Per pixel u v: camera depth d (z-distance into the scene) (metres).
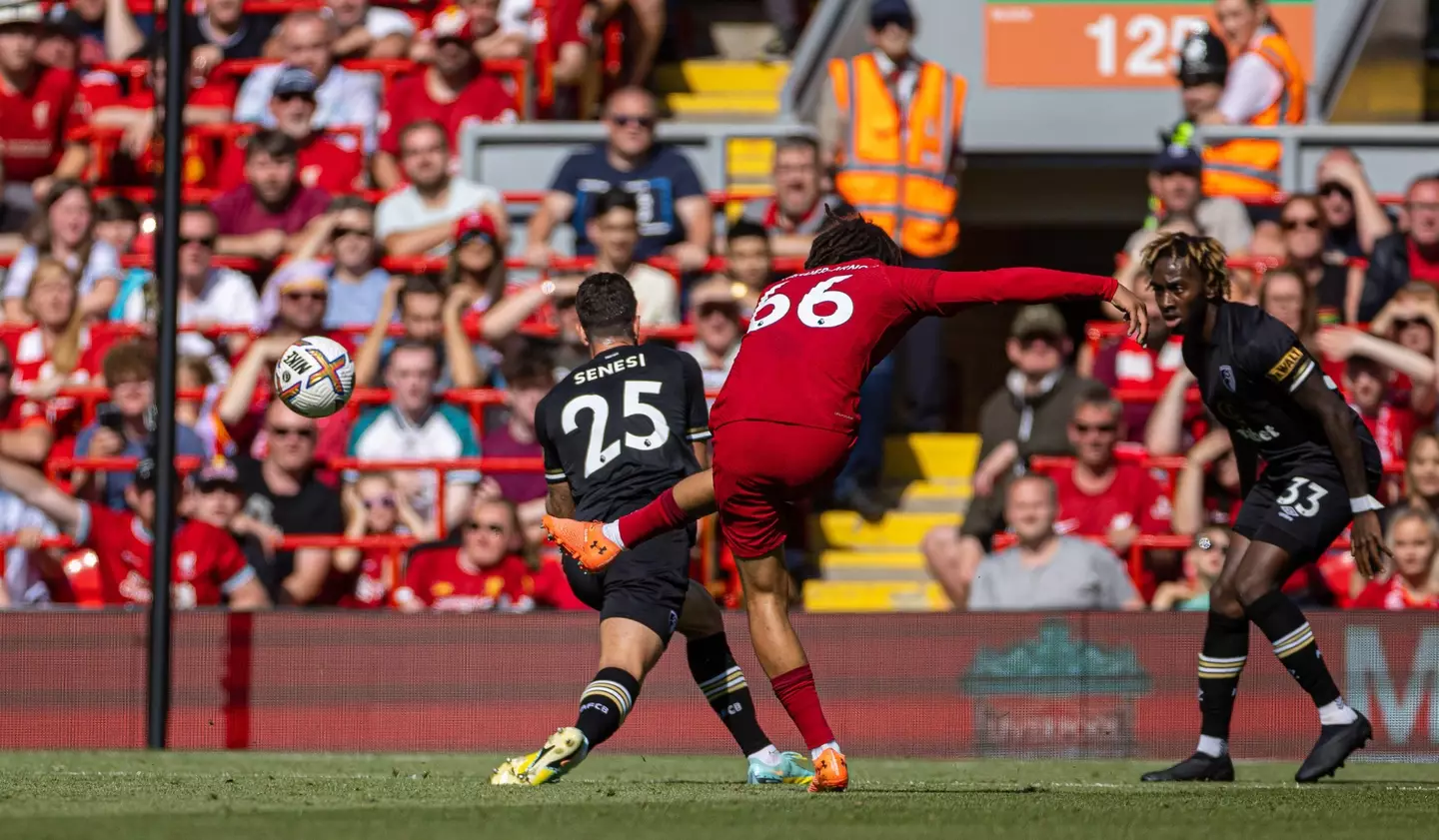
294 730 28.31
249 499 31.72
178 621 28.62
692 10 48.50
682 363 20.00
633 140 37.84
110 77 45.44
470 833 14.08
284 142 38.91
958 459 38.12
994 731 27.81
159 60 29.78
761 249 34.28
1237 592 22.88
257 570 31.25
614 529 18.42
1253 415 22.67
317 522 31.86
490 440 33.50
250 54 45.19
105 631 28.41
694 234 37.62
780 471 17.78
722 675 20.59
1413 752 27.16
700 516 18.39
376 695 28.33
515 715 28.19
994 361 49.94
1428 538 30.03
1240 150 39.72
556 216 38.03
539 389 32.97
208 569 30.88
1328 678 22.89
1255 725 27.33
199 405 35.28
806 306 18.17
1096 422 32.06
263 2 45.22
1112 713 27.70
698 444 19.95
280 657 28.47
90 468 33.06
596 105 44.62
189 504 31.44
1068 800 18.09
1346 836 14.70
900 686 27.98
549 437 19.83
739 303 34.25
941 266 38.91
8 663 28.41
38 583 32.66
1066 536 30.45
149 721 28.03
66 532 31.92
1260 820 15.96
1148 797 18.66
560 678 28.20
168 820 15.12
